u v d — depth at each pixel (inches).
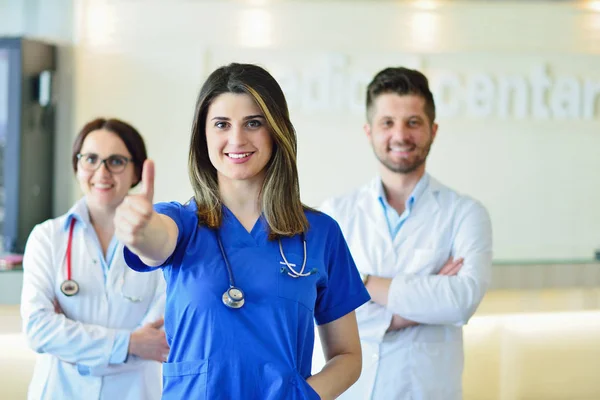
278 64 193.9
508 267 140.1
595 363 144.5
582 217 204.1
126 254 61.1
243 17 193.5
